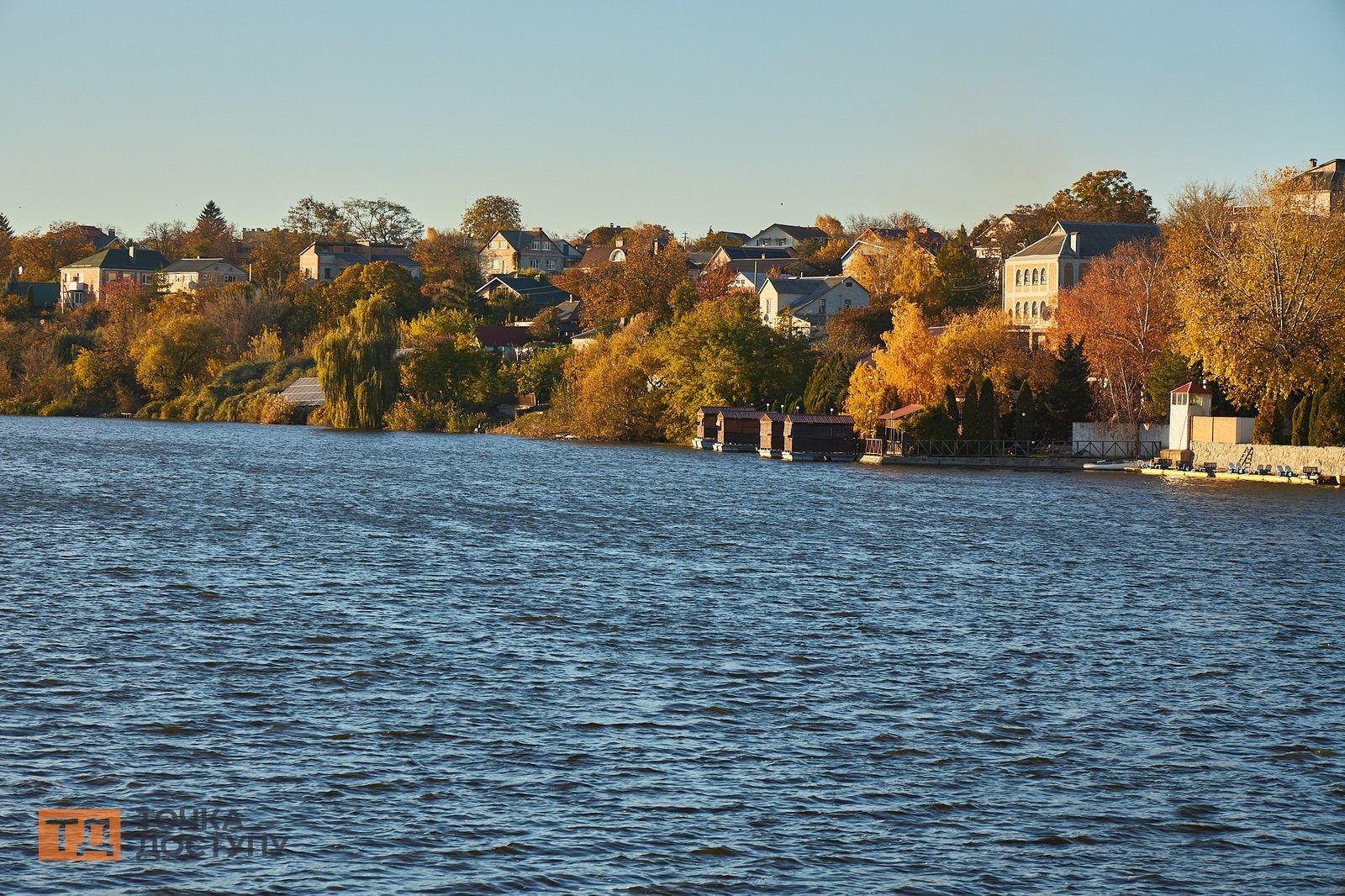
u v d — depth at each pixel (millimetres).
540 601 123938
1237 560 158000
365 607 119062
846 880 61625
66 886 59781
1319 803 71562
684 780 73312
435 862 62500
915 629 113688
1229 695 92375
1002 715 86500
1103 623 117500
